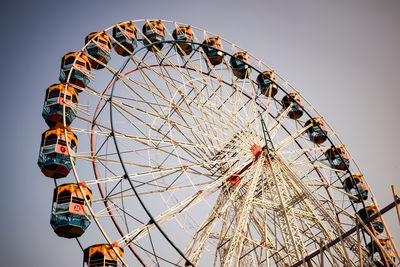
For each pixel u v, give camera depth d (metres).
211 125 26.72
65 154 22.77
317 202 21.89
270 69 32.62
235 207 24.11
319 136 31.70
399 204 13.30
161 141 24.30
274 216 23.45
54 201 20.94
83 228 21.14
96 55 28.11
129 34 30.58
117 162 22.05
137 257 21.25
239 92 28.61
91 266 19.23
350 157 31.19
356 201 29.64
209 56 32.50
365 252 18.59
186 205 22.05
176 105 26.50
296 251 18.34
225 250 22.75
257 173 23.86
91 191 21.86
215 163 24.69
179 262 19.81
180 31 32.25
